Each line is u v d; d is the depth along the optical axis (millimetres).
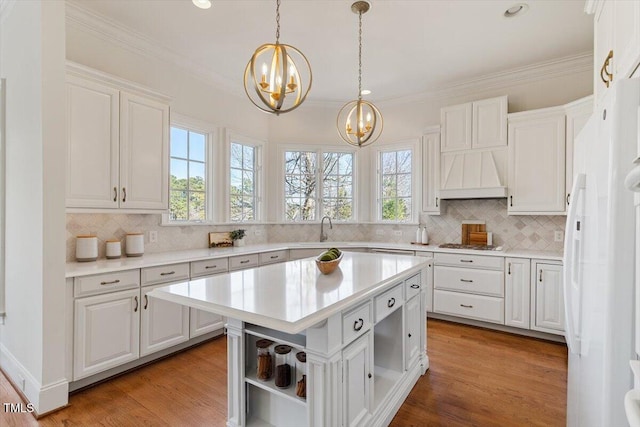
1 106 2533
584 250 1307
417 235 4375
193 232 3734
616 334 959
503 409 2139
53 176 2102
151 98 2963
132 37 3057
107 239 2930
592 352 1159
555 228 3648
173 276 2850
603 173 1072
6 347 2525
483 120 3785
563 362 2805
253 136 4480
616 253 958
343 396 1577
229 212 4133
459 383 2461
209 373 2617
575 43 3199
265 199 4680
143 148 2896
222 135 4055
